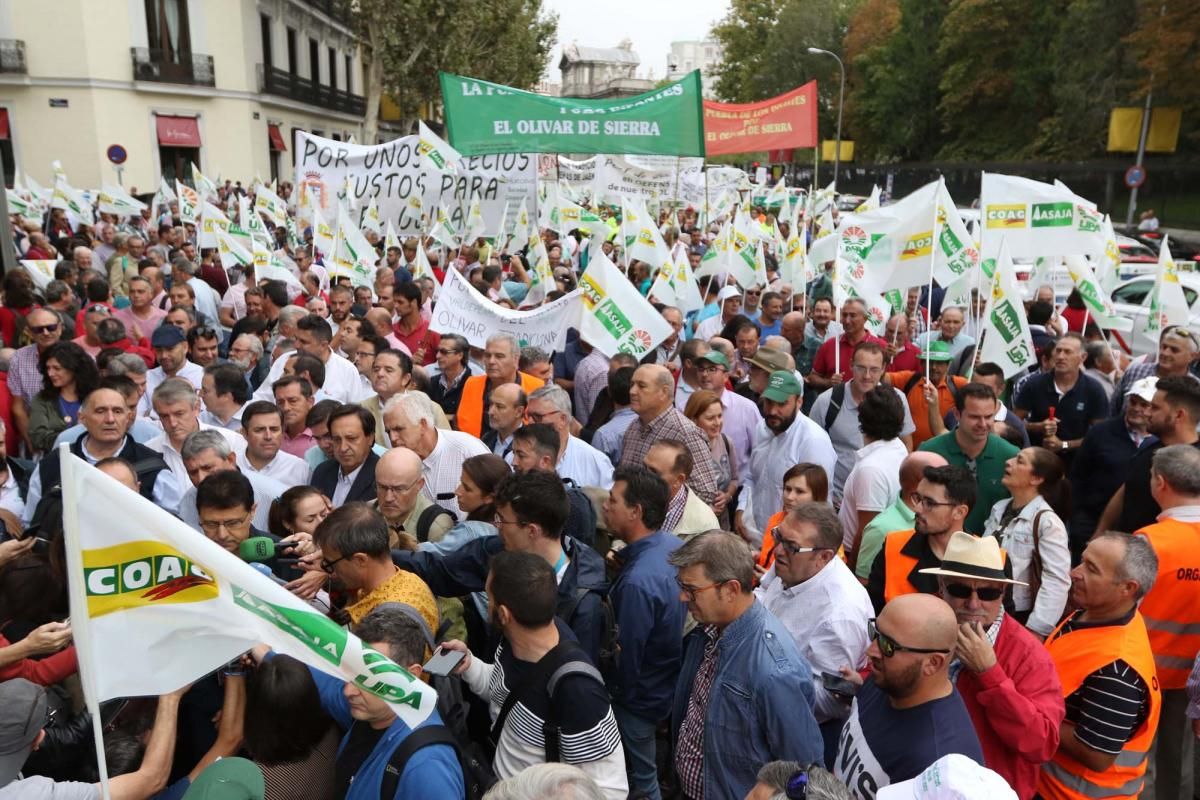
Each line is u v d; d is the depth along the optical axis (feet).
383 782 8.46
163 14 108.88
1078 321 35.19
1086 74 117.50
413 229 43.68
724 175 86.69
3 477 16.49
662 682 12.44
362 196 43.06
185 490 16.94
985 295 27.40
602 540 15.81
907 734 9.07
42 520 12.73
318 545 11.33
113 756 9.23
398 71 122.52
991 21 135.95
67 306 28.45
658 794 12.89
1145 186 115.55
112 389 16.10
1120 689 10.52
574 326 23.75
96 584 7.13
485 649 13.96
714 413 18.74
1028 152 137.80
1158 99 108.06
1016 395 23.94
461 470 16.30
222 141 116.37
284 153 132.36
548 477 12.07
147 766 8.64
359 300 31.99
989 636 10.43
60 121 104.47
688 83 32.81
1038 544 13.69
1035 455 14.21
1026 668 10.25
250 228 41.70
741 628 10.44
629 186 53.16
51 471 16.26
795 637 12.00
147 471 16.06
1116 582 10.79
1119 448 18.48
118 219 57.57
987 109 148.46
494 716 10.64
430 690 7.57
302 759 9.23
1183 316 25.11
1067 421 22.67
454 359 23.17
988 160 147.64
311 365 19.85
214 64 113.50
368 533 11.12
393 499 13.60
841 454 21.24
